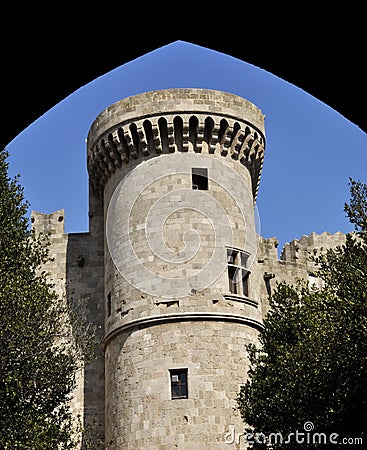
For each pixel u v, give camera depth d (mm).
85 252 37406
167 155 33531
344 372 20500
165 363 30266
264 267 40062
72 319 31812
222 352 30531
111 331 32406
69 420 29000
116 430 30734
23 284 25891
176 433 29094
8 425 22688
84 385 34406
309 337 23953
